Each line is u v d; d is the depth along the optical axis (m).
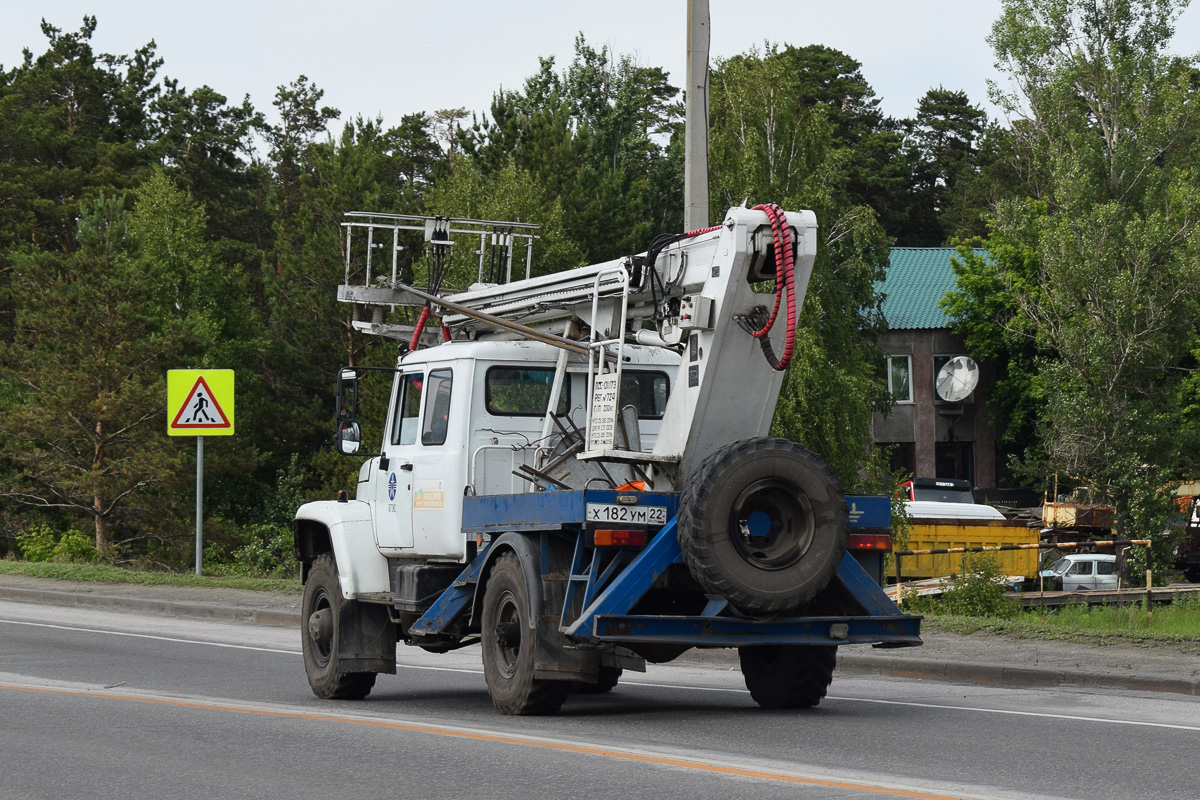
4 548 74.06
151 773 14.46
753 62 63.62
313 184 98.12
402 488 22.11
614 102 103.38
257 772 14.44
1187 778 13.92
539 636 18.14
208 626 37.06
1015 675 25.28
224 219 122.25
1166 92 69.00
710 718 18.91
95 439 69.00
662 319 19.56
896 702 21.34
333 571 22.86
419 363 22.55
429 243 26.00
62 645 31.52
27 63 121.62
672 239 19.39
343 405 23.12
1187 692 23.33
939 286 101.50
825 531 17.92
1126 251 65.00
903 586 41.78
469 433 21.17
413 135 147.62
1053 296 67.69
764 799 12.55
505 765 14.60
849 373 63.41
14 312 89.25
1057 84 70.62
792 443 17.95
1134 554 62.75
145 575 46.94
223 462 72.06
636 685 25.20
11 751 15.98
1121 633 29.16
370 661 22.38
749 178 60.94
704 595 18.94
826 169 63.28
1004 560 58.81
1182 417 69.50
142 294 72.00
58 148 109.75
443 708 21.02
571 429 21.58
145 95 132.50
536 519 18.55
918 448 96.81
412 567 21.39
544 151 85.88
